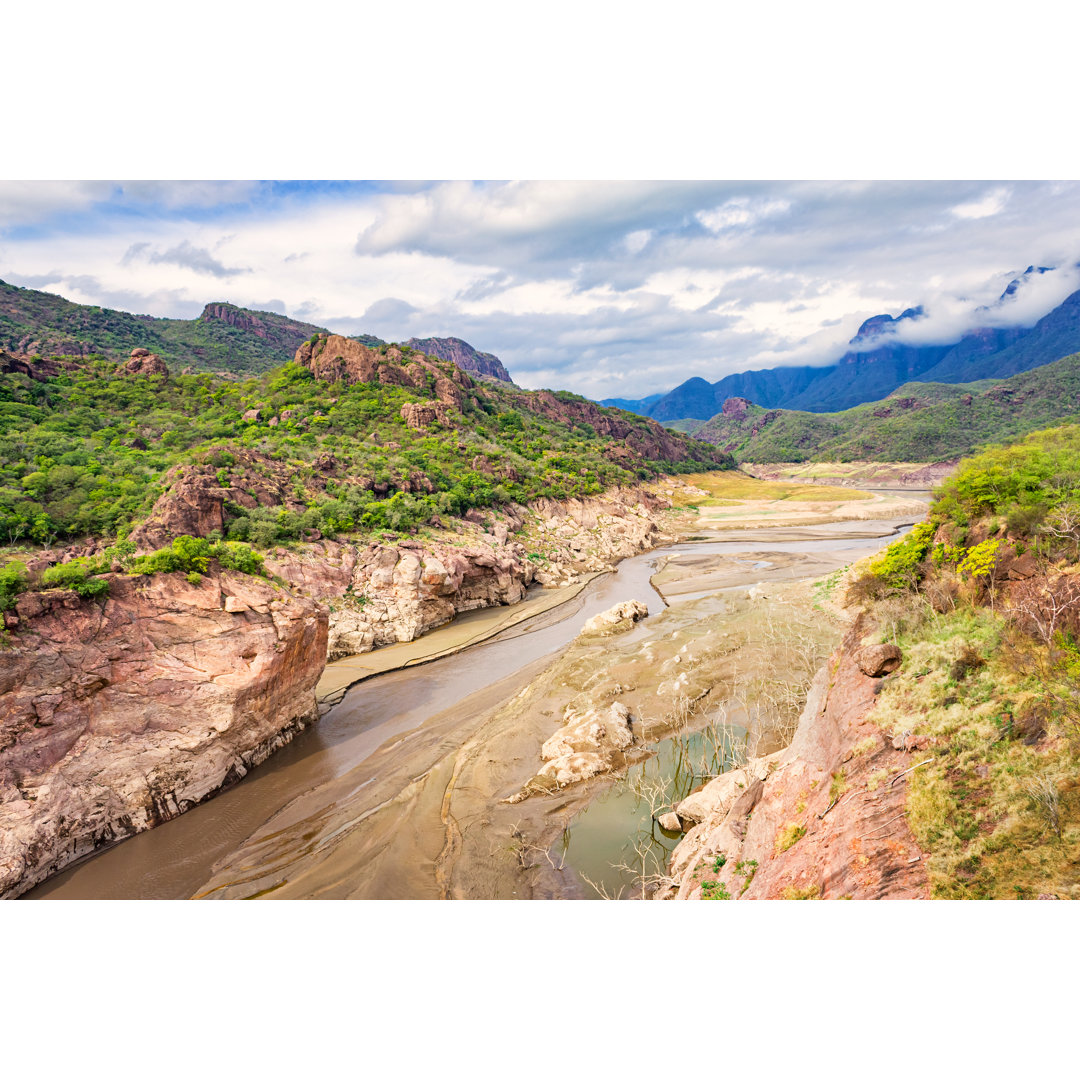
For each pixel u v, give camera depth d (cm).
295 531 5466
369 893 2173
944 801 1521
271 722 3275
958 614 2319
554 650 5022
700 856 2058
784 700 3428
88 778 2475
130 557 3075
